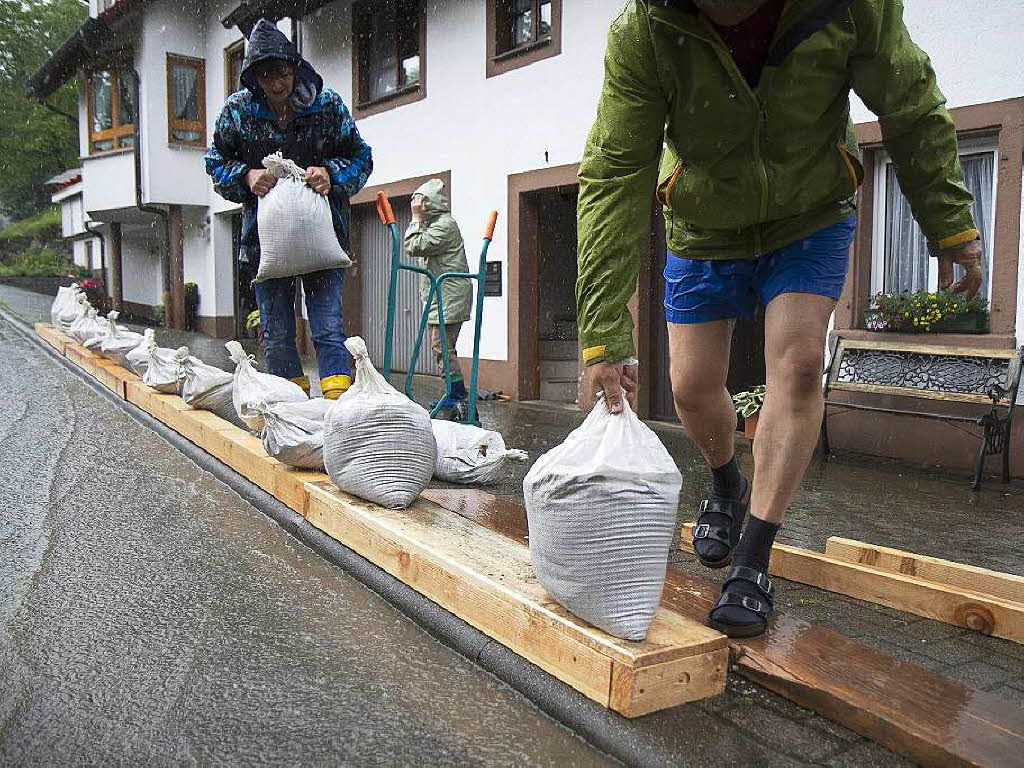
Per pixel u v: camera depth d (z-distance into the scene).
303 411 4.24
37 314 18.98
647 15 2.25
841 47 2.24
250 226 5.49
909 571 3.22
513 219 9.91
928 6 6.07
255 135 5.32
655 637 2.31
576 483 2.31
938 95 2.42
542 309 10.94
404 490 3.56
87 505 4.40
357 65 13.09
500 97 10.07
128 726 2.24
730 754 2.05
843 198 2.57
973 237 2.48
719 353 2.87
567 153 9.19
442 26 10.99
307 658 2.67
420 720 2.30
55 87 26.41
